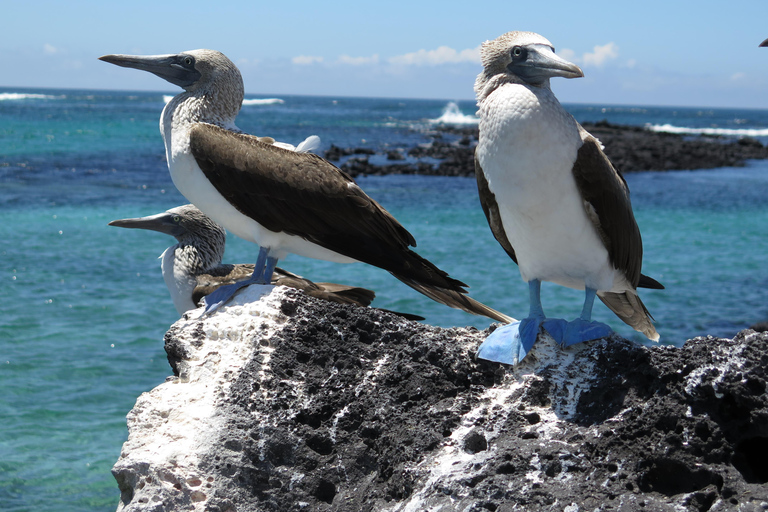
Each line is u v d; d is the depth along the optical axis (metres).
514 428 1.94
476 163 2.07
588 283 2.06
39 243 5.87
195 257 2.50
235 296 2.15
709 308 4.55
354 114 43.59
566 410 1.95
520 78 2.03
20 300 4.21
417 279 2.22
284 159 2.18
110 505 2.61
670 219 8.46
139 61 2.25
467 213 8.27
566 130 1.96
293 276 2.43
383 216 2.21
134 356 3.41
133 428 2.02
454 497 1.88
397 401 2.00
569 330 2.00
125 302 4.28
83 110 34.44
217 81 2.25
